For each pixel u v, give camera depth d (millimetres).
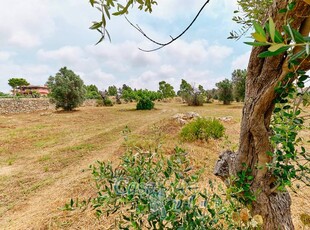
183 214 901
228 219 1085
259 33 388
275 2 830
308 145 3373
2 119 12758
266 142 1098
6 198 3330
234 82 23234
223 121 9320
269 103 1023
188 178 1145
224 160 1408
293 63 766
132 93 33344
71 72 19188
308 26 744
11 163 5066
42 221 2553
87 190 3344
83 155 5605
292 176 1062
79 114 15867
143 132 7695
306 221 1095
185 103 31422
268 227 1167
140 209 861
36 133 8672
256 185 1166
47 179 4043
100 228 2209
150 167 1250
